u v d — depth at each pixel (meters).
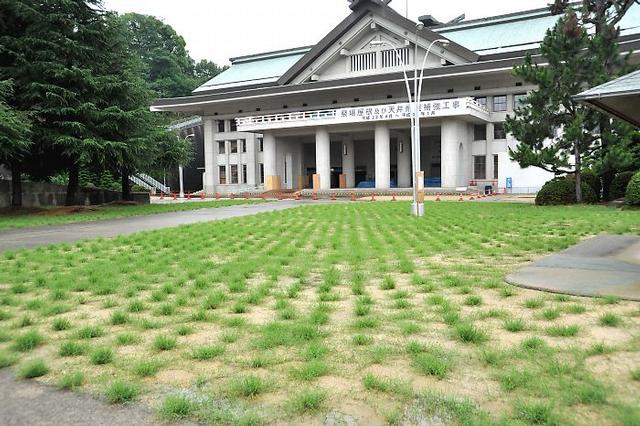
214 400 3.82
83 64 27.14
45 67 24.95
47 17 25.44
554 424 3.22
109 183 46.59
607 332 5.02
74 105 26.06
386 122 46.47
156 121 32.50
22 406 3.81
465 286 7.15
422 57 46.06
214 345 5.00
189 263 9.78
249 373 4.30
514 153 23.91
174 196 50.53
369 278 8.24
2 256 11.14
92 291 7.57
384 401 3.71
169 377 4.27
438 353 4.58
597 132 24.12
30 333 5.27
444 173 44.16
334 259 10.10
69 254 11.35
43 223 19.89
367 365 4.40
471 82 45.41
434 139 54.06
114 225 19.02
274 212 23.73
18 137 22.64
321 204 31.41
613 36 24.31
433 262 9.61
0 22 25.52
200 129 65.88
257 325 5.68
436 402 3.65
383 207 26.78
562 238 12.42
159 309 6.35
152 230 16.38
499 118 45.44
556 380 3.89
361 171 59.50
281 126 49.12
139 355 4.80
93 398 3.92
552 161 23.30
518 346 4.68
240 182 57.97
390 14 44.88
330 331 5.38
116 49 29.08
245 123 51.12
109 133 27.36
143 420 3.56
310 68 50.09
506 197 37.09
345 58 49.59
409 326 5.32
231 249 11.78
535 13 46.94
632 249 10.36
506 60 40.25
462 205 26.62
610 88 7.57
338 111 46.53
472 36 47.47
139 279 8.38
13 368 4.56
